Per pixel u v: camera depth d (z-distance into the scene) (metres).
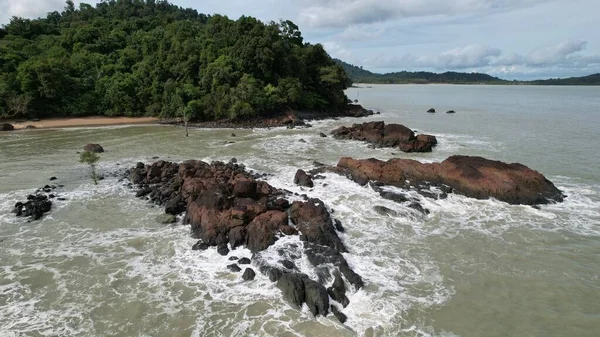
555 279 17.20
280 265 17.44
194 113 63.50
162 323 14.09
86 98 67.94
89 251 19.27
